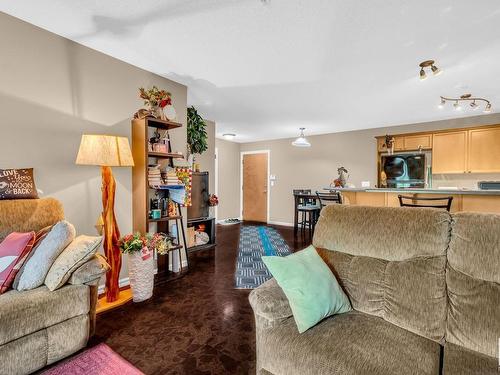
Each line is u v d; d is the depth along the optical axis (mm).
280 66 2744
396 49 2363
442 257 1312
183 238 3354
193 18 1972
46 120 2191
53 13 1948
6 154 1997
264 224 6762
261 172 7164
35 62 2119
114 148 2215
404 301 1299
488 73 2824
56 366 1529
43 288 1587
